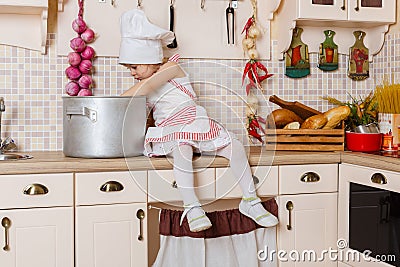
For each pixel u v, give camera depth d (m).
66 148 2.46
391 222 2.32
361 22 2.95
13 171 2.25
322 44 3.12
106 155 2.39
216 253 2.56
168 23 2.88
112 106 2.39
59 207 2.31
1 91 2.69
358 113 2.94
